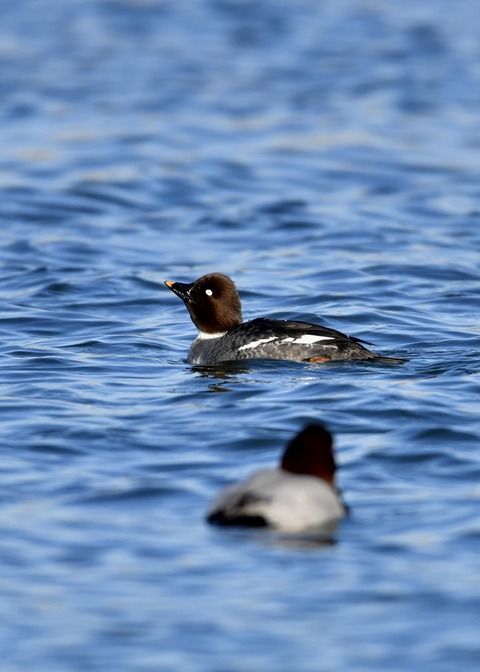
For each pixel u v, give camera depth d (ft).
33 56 153.07
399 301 66.54
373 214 89.71
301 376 50.19
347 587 29.37
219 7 187.83
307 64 150.20
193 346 55.36
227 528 32.09
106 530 33.06
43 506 35.09
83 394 48.01
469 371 50.57
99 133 116.06
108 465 38.93
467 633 27.22
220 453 40.11
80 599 28.96
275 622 27.81
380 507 34.83
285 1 193.77
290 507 31.86
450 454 39.68
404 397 46.19
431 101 130.41
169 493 36.19
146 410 45.47
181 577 29.99
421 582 29.68
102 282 71.00
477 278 71.92
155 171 102.37
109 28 172.55
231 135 116.47
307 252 79.10
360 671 25.68
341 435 42.04
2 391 48.42
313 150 110.83
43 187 97.04
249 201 93.86
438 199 94.32
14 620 28.02
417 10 187.83
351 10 187.32
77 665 26.04
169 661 26.16
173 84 138.62
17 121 120.47
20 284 70.74
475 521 33.63
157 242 82.12
